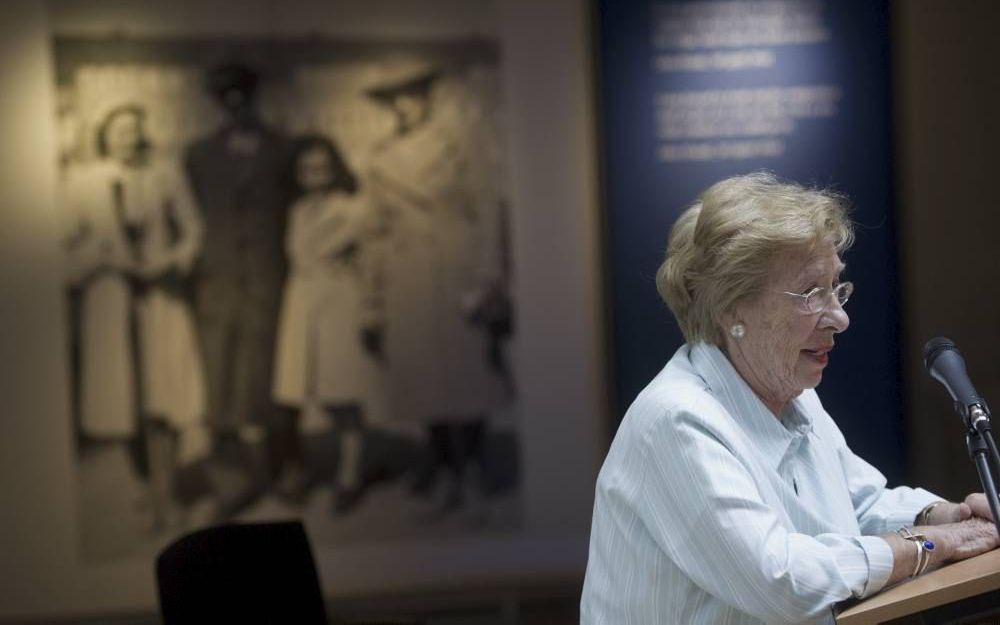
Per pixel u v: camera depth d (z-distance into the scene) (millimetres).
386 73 5445
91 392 5379
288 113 5414
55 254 5336
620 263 5535
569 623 5414
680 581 1639
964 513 1807
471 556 5621
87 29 5301
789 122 5473
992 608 1490
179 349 5410
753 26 5438
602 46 5445
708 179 5500
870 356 5527
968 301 5551
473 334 5559
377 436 5539
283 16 5387
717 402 1673
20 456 5367
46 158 5312
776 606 1503
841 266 1684
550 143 5512
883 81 5469
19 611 5398
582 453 5633
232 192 5395
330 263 5461
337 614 5555
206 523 5461
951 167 5523
